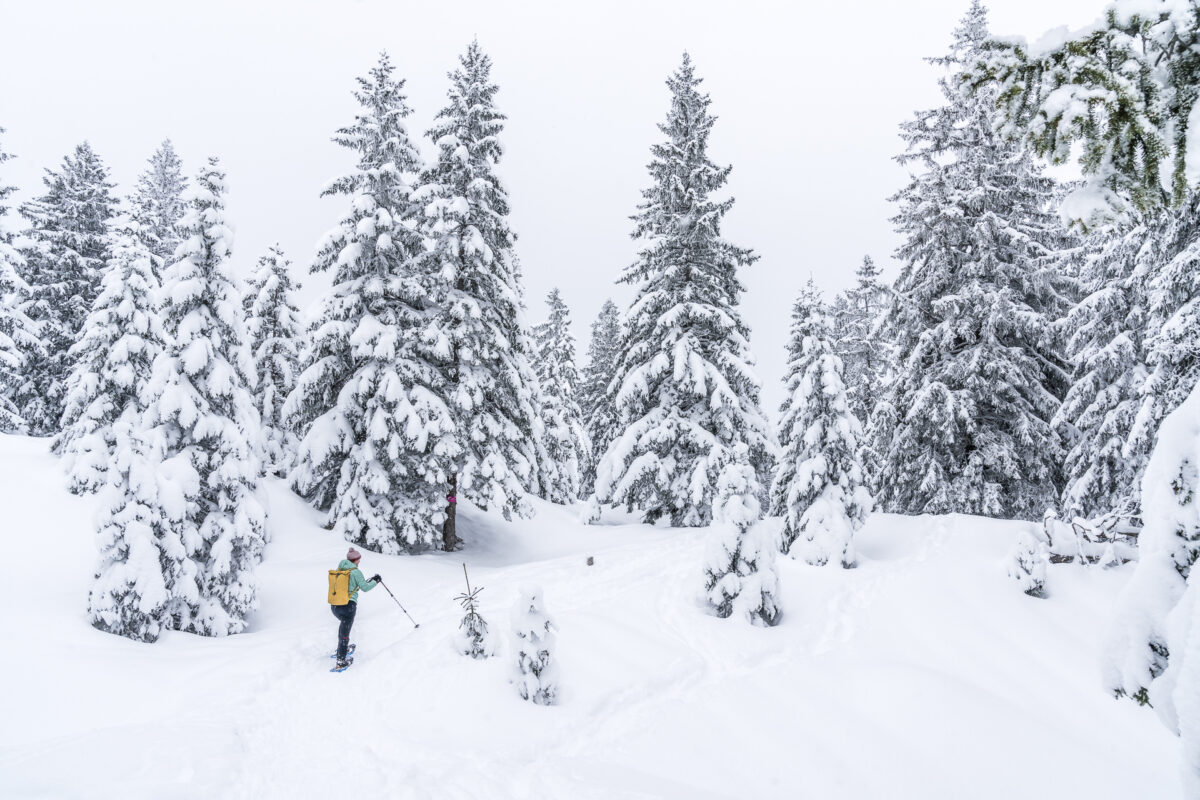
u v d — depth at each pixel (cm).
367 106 1761
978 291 1653
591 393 4159
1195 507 255
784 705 733
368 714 748
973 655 823
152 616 930
